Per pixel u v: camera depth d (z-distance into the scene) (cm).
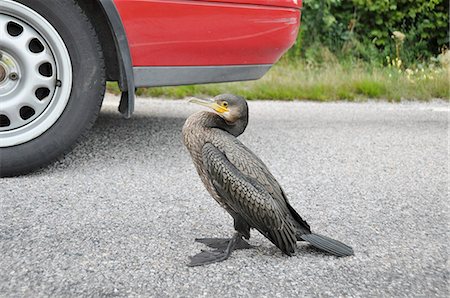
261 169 339
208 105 350
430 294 302
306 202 437
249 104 814
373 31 1255
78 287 295
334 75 963
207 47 494
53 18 455
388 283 312
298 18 531
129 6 465
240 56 509
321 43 1212
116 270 315
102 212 397
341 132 661
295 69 1060
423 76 969
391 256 346
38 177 461
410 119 747
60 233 360
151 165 504
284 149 579
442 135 664
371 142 622
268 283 307
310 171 513
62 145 465
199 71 500
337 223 398
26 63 454
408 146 612
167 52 484
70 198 420
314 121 716
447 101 891
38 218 381
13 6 447
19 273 306
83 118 468
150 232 369
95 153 528
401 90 894
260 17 502
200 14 483
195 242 357
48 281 300
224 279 310
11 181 450
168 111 727
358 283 311
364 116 757
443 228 395
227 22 492
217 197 341
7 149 452
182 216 399
